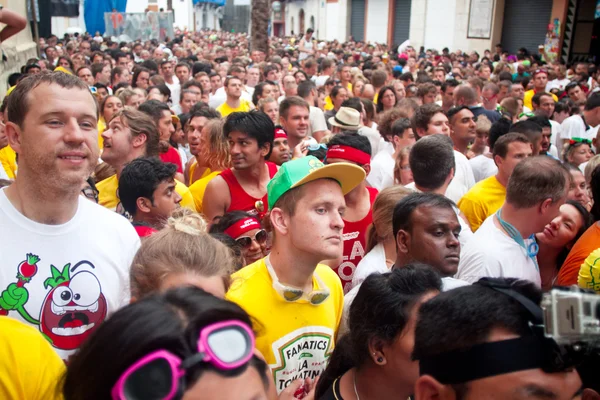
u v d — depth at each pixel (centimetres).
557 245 357
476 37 2847
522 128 559
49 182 202
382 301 192
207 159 479
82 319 210
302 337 230
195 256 203
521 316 127
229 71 1182
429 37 3173
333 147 407
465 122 612
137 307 109
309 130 812
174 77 1334
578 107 912
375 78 1147
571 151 610
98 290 214
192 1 5741
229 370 104
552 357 121
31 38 1677
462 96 823
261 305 223
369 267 319
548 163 317
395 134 596
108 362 103
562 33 2506
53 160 200
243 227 331
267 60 1830
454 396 131
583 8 2491
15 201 207
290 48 2647
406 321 189
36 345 162
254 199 418
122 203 349
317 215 223
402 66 1905
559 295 107
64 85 204
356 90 1102
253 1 1816
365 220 383
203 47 3309
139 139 420
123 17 2931
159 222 341
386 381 199
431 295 192
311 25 4812
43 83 202
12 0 1321
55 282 206
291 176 223
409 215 274
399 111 666
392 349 192
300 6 5297
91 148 210
